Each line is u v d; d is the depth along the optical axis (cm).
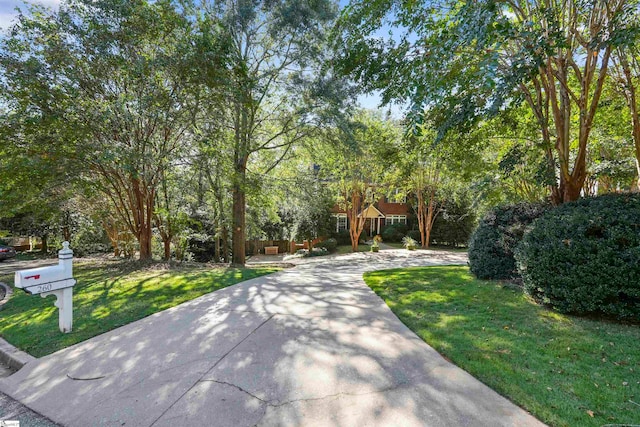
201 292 591
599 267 380
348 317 439
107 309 497
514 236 596
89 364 315
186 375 286
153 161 717
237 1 930
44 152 705
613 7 472
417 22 511
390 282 662
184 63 695
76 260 1176
